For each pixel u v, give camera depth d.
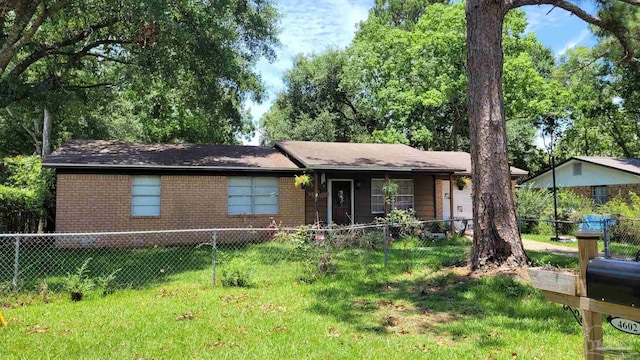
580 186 22.72
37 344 4.78
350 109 34.75
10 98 13.24
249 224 15.30
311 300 6.78
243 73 16.48
